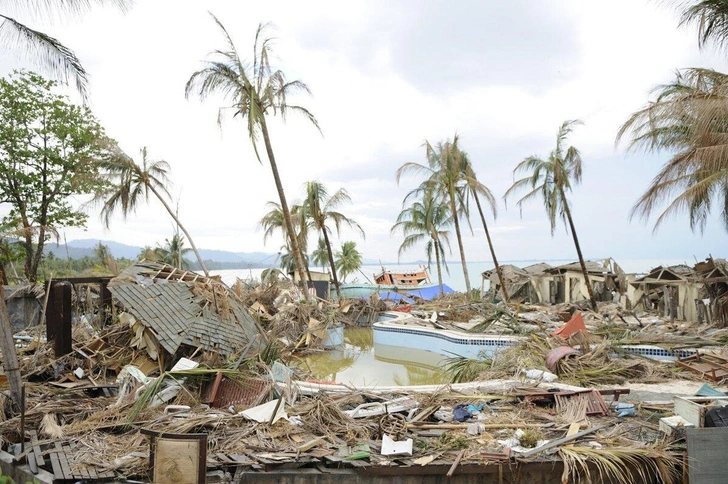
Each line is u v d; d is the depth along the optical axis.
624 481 6.48
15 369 8.48
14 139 20.44
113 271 18.25
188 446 6.19
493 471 6.60
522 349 13.37
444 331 18.78
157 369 11.63
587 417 8.30
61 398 9.57
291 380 9.92
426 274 45.41
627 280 26.05
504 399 9.23
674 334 16.69
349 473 6.54
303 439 7.38
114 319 14.81
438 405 8.61
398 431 7.62
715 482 6.39
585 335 13.70
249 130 21.03
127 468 6.50
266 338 14.23
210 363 11.11
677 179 14.23
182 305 12.91
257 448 7.05
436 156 31.34
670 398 9.75
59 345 11.95
